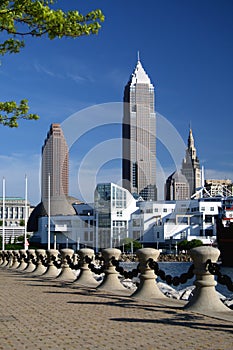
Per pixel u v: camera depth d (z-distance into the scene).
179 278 16.39
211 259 15.12
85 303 17.12
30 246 157.50
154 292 18.56
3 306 16.39
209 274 15.13
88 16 20.41
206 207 162.38
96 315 14.23
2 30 20.23
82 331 11.70
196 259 15.22
